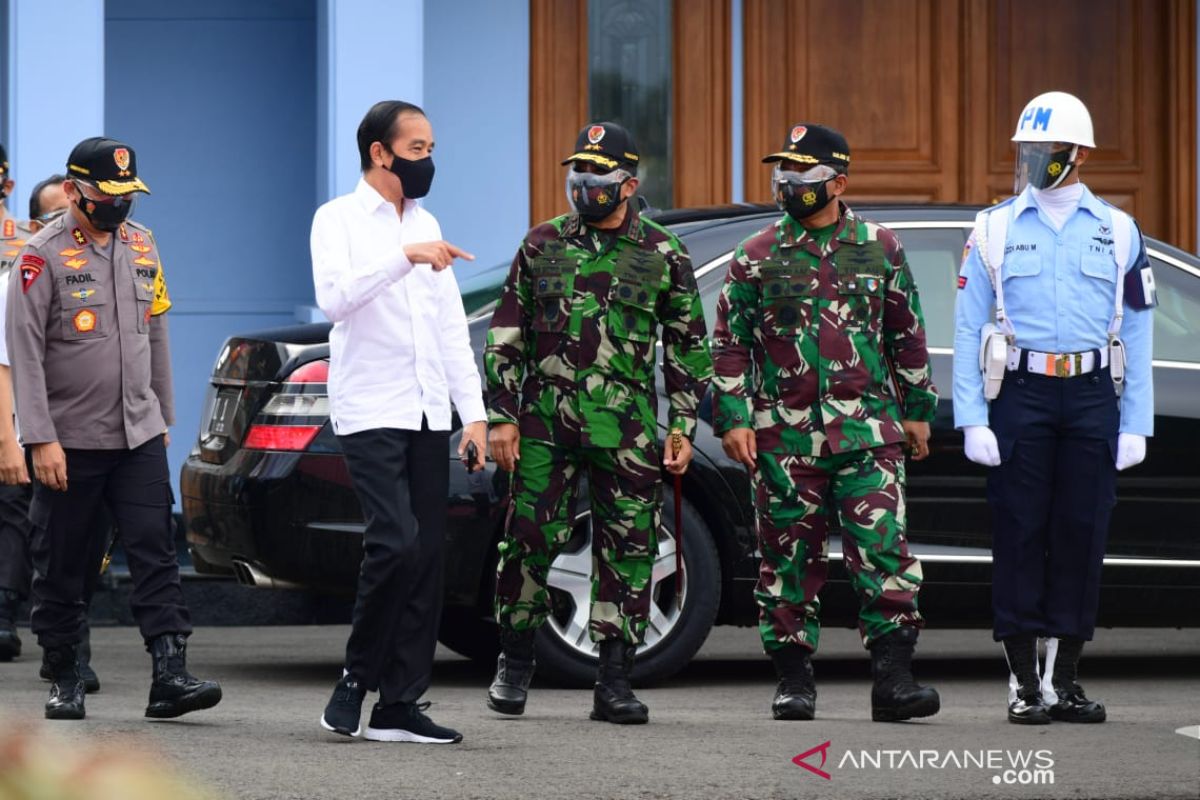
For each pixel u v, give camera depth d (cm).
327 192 2895
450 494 1919
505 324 1678
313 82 3438
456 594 1931
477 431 1548
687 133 3347
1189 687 2116
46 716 1691
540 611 1716
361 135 1533
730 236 2077
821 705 1911
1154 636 2738
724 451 1809
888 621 1698
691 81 3344
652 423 1681
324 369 1930
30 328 1609
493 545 1933
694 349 1691
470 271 3319
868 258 1705
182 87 3406
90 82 2772
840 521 1709
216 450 1998
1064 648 1741
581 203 1638
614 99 3344
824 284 1700
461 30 3300
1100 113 3400
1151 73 3397
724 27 3344
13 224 2092
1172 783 1366
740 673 2236
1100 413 1712
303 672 2216
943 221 2097
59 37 2758
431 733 1539
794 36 3362
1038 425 1711
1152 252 2105
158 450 1673
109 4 3375
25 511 2303
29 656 2369
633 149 1647
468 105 3306
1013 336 1717
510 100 3319
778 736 1606
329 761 1432
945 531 1998
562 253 1664
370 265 1466
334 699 1543
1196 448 2041
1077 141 1698
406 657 1530
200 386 3422
